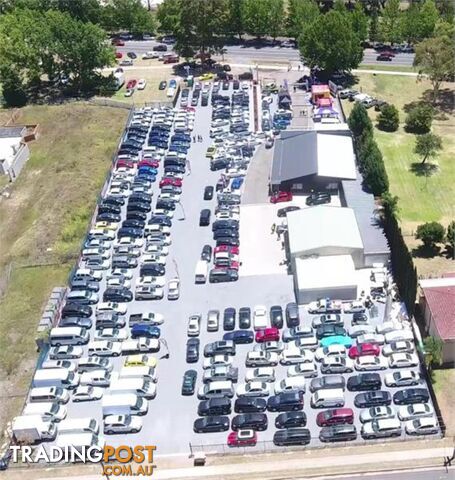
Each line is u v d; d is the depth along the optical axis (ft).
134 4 604.49
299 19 566.77
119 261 308.81
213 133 424.87
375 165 335.47
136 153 406.21
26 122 461.78
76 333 266.36
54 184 380.99
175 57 552.41
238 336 260.62
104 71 542.16
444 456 207.82
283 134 404.57
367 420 221.46
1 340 271.69
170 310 282.15
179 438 224.74
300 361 247.29
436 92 462.19
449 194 352.08
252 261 307.58
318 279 277.03
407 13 556.92
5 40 490.90
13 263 317.42
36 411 233.96
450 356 239.30
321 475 205.77
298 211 317.63
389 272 289.74
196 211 348.38
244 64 539.70
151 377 246.06
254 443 218.38
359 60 495.82
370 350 246.47
